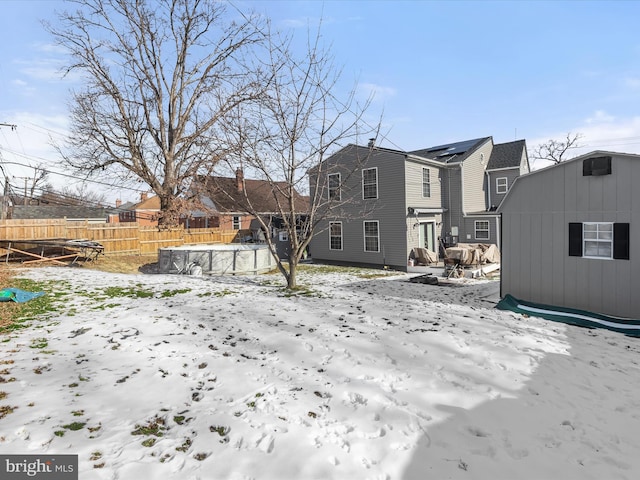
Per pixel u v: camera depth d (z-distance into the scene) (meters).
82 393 4.30
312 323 7.40
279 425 3.69
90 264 17.88
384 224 19.06
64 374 4.84
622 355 6.24
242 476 2.94
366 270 18.42
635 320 7.91
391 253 18.80
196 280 13.56
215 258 16.53
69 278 12.62
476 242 21.08
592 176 8.70
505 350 5.96
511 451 3.45
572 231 9.02
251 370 5.10
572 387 4.83
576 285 8.98
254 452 3.25
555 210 9.30
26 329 6.80
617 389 4.89
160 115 24.38
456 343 6.21
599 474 3.19
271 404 4.12
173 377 4.83
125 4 22.83
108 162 23.52
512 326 7.61
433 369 5.16
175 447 3.31
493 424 3.86
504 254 10.24
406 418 3.86
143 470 2.95
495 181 24.22
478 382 4.79
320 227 22.06
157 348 5.88
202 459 3.15
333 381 4.75
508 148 25.06
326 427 3.66
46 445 3.24
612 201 8.41
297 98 11.41
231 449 3.29
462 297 11.09
